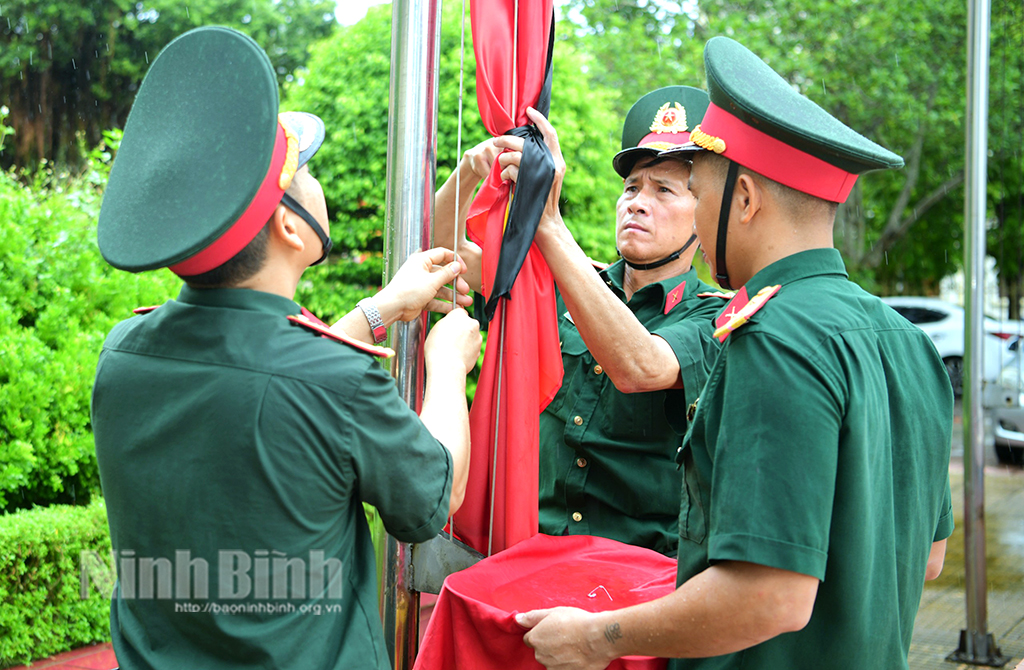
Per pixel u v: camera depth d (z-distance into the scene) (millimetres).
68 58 14188
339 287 5703
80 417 4055
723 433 1166
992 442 8961
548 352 1723
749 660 1243
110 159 5715
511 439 1663
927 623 4336
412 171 1624
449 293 1683
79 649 3676
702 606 1138
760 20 12227
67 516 3672
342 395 1140
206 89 1169
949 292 21328
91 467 4152
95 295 4469
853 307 1268
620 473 1922
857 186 15227
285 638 1125
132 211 1142
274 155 1171
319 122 1332
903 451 1283
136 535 1172
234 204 1095
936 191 14750
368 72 5613
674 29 12305
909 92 13180
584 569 1632
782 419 1122
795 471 1101
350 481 1156
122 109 14977
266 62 1143
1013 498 7156
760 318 1202
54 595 3578
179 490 1137
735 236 1320
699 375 1740
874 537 1215
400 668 1613
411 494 1186
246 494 1116
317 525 1145
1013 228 14656
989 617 4398
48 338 4188
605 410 1960
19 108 13766
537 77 1676
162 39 14984
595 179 5602
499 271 1611
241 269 1192
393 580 1598
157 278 4797
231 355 1145
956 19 12734
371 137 5523
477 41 1649
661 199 2018
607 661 1266
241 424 1115
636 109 2088
